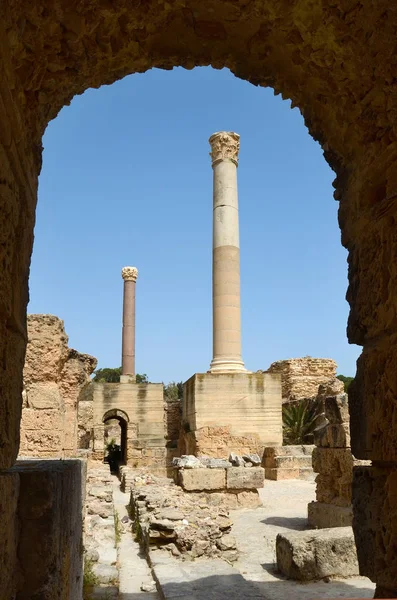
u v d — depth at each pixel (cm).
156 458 2709
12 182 344
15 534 332
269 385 2450
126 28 473
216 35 525
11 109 335
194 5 484
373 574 434
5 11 320
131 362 3875
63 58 433
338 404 1182
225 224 2589
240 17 497
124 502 1661
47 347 1201
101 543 948
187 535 906
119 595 724
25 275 395
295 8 456
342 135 519
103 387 2752
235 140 2703
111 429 4331
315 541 838
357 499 468
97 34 449
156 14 477
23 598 333
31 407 1159
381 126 452
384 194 445
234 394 2419
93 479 1636
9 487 311
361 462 1111
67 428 1301
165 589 687
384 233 436
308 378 3541
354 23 423
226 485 1505
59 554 379
